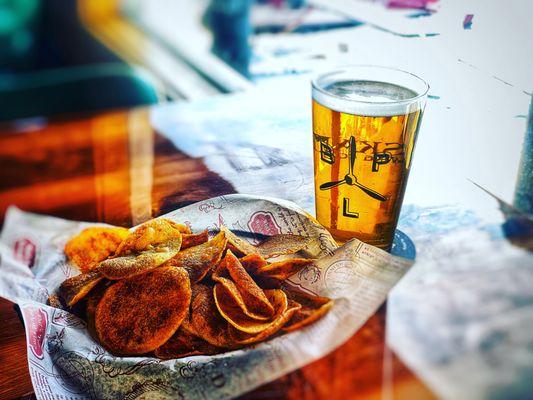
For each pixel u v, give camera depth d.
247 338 0.34
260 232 0.41
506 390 0.28
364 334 0.33
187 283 0.38
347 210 0.39
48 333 0.38
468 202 0.43
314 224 0.41
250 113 0.63
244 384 0.32
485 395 0.28
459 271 0.36
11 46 1.31
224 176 0.51
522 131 0.50
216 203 0.44
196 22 1.09
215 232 0.42
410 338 0.32
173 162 0.55
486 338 0.31
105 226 0.46
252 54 0.79
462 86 0.55
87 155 0.60
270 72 0.72
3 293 0.41
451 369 0.30
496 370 0.29
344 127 0.37
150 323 0.37
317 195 0.41
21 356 0.38
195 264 0.39
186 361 0.34
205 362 0.34
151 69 0.93
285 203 0.43
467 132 0.52
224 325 0.35
